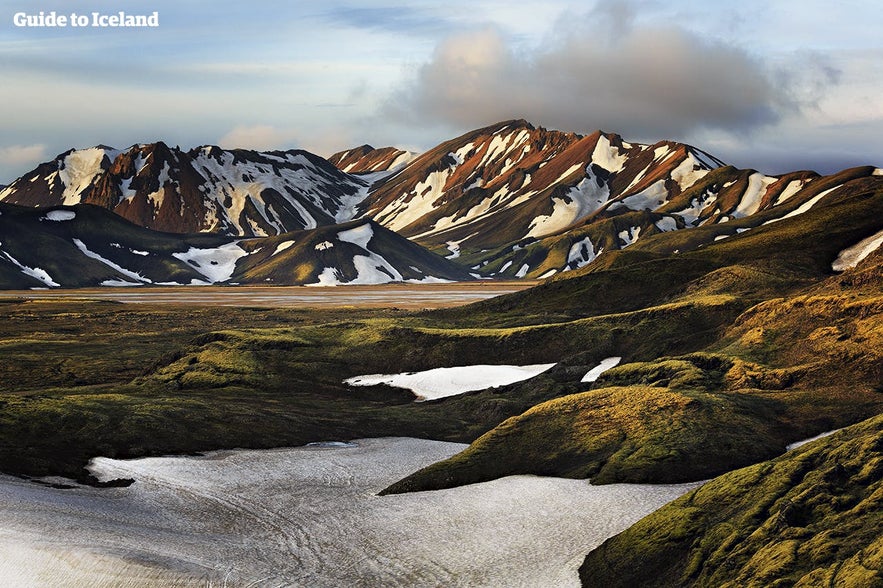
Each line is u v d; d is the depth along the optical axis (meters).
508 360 138.25
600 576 55.34
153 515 69.25
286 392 130.62
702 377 103.06
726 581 49.06
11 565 55.62
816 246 177.62
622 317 143.00
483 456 83.31
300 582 55.81
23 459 82.19
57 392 125.06
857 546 45.19
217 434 97.25
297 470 84.94
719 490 60.97
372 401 126.69
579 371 124.81
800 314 113.81
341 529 66.38
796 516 51.44
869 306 105.81
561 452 82.31
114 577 54.72
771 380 97.88
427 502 72.69
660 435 80.75
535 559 58.81
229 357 144.50
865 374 93.25
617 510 66.50
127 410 101.62
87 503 70.62
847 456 56.59
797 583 44.50
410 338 148.88
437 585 55.34
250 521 68.56
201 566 57.59
